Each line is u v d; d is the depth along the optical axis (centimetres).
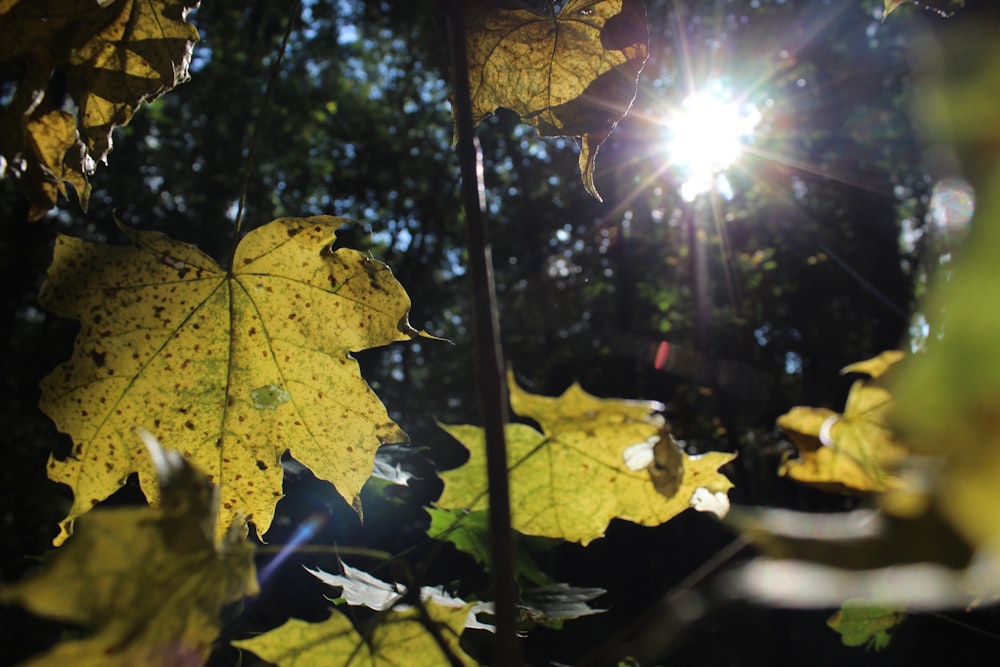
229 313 29
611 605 43
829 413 24
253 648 21
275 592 44
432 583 43
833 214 447
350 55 539
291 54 489
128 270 28
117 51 31
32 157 30
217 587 16
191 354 29
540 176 488
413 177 512
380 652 21
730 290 440
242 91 449
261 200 445
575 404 23
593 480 25
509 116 473
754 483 338
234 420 29
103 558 15
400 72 540
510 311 502
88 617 15
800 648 165
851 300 457
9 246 330
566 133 33
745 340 427
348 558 43
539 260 496
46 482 242
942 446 6
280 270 29
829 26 453
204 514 16
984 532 6
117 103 31
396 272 513
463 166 19
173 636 16
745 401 387
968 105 5
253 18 471
